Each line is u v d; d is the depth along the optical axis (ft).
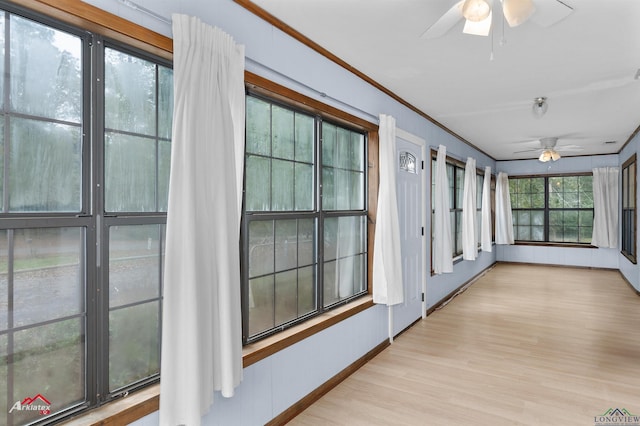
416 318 14.52
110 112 5.08
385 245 11.05
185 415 5.08
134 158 5.37
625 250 22.99
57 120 4.53
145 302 5.49
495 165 29.35
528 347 11.94
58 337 4.54
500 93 12.34
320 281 9.38
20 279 4.23
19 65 4.22
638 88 11.73
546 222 28.30
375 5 6.96
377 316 11.60
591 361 10.78
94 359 4.83
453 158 18.53
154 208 5.62
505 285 21.38
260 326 7.68
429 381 9.62
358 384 9.50
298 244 8.78
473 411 8.18
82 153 4.75
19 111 4.22
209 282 5.50
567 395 8.84
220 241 5.61
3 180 4.08
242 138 6.25
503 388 9.21
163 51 5.41
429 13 7.26
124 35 4.90
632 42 8.45
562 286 20.95
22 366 4.25
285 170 8.28
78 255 4.74
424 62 9.75
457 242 20.92
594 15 7.23
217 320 5.69
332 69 9.28
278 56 7.53
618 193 24.75
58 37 4.54
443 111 14.69
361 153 11.48
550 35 8.11
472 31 5.84
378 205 11.21
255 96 7.39
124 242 5.24
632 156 19.79
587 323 14.30
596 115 15.07
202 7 5.92
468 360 10.95
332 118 9.68
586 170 26.45
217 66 5.74
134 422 4.96
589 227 26.78
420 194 14.82
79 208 4.74
